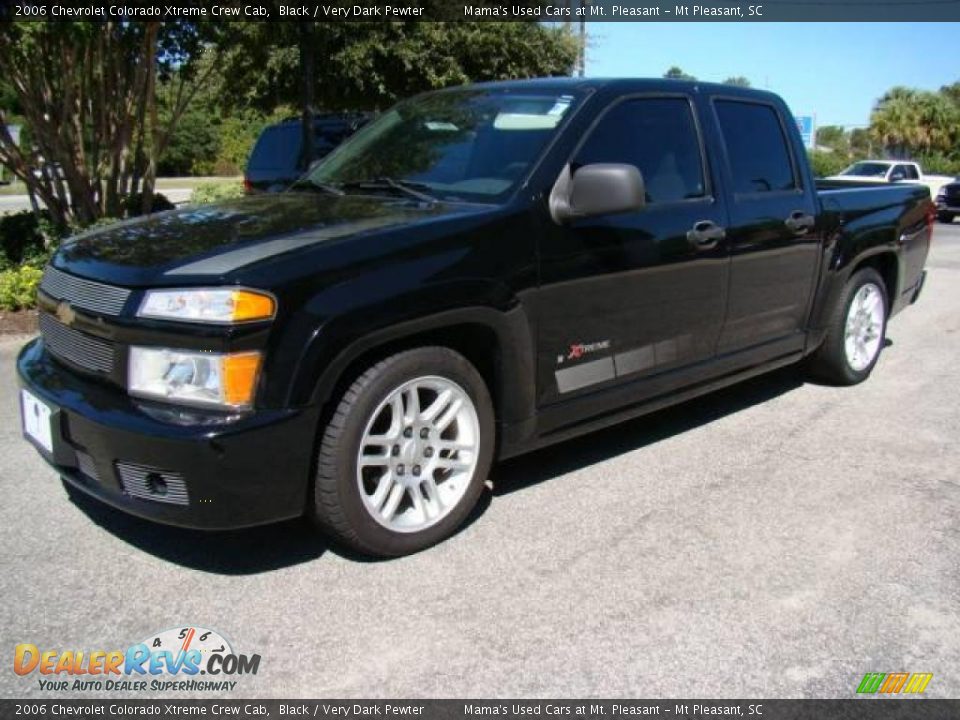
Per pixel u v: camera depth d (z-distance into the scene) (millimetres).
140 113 10008
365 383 3158
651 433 4918
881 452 4660
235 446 2869
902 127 50781
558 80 4312
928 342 7340
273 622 3000
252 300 2889
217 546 3514
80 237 3684
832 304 5449
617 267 3898
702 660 2832
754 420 5164
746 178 4703
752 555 3506
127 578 3270
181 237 3342
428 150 4160
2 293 7523
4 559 3391
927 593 3246
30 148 10242
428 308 3227
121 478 3061
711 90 4637
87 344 3203
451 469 3537
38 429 3355
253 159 12383
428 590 3207
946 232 19094
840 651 2891
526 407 3691
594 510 3893
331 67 15305
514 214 3557
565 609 3098
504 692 2666
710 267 4375
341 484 3156
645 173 4129
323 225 3350
